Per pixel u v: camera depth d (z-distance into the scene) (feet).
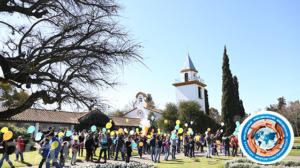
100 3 15.57
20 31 16.53
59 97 14.01
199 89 173.27
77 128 81.97
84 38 14.58
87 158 42.42
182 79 172.96
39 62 14.35
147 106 168.14
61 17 15.38
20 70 13.51
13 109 14.20
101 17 15.57
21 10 14.69
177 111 133.18
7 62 13.87
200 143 69.97
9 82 14.38
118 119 139.03
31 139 62.44
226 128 135.03
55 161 25.76
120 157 51.93
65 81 14.19
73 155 38.34
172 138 49.06
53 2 15.38
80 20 15.34
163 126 128.77
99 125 79.61
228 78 142.51
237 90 165.37
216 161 45.93
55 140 26.37
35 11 15.72
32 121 80.07
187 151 57.06
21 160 38.78
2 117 13.94
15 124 78.84
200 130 121.90
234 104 138.51
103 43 14.96
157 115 159.74
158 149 44.93
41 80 14.25
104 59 14.94
